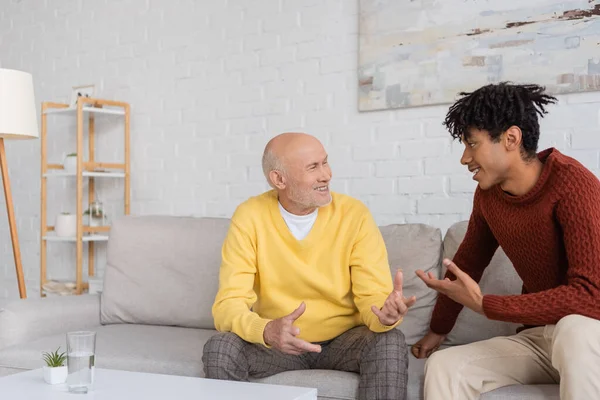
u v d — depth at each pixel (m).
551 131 2.48
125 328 2.48
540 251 1.70
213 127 3.28
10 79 2.81
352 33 2.90
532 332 1.81
